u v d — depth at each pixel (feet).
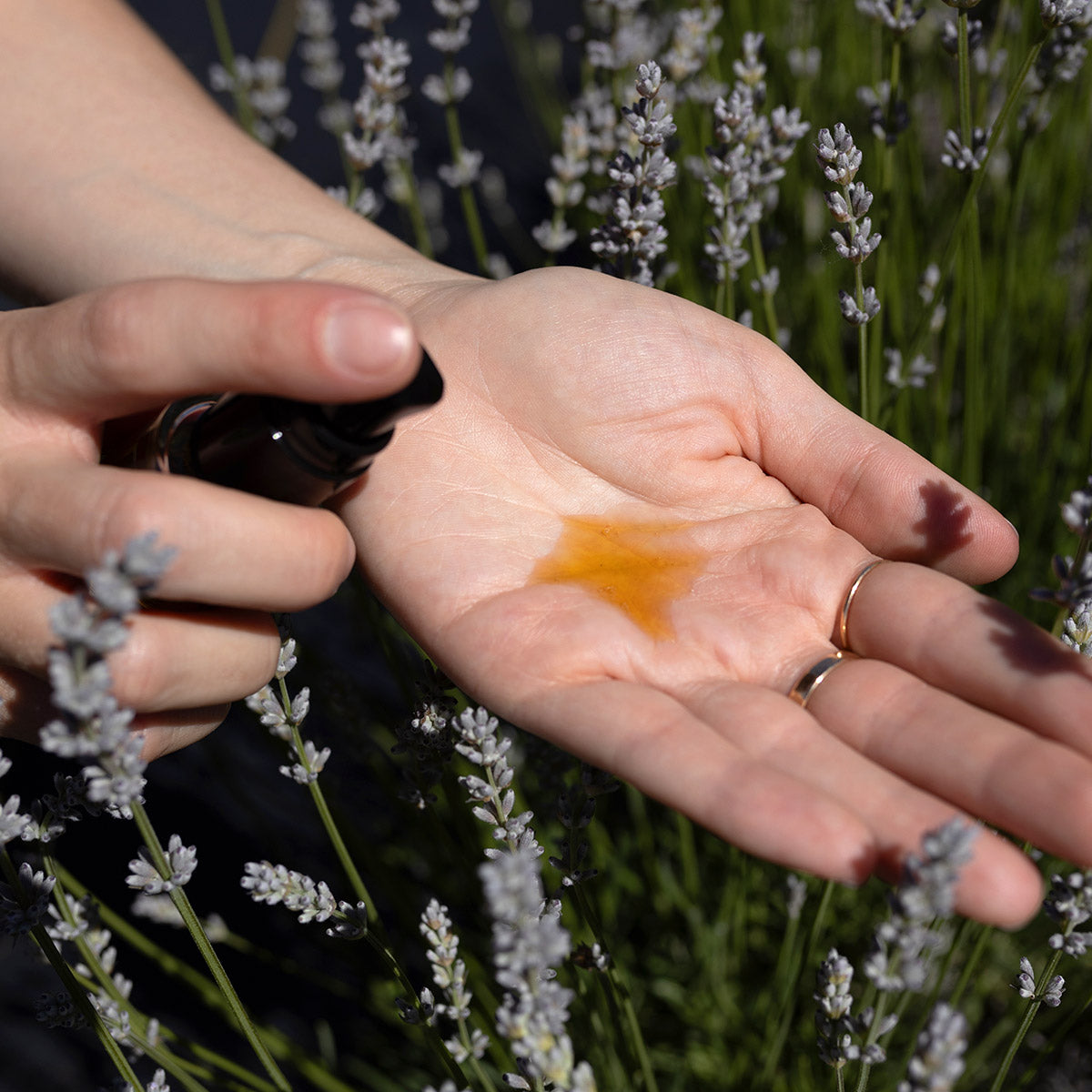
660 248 1.69
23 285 1.90
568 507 1.66
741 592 1.56
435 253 3.18
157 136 1.88
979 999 1.83
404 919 1.81
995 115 2.21
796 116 1.72
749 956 1.91
